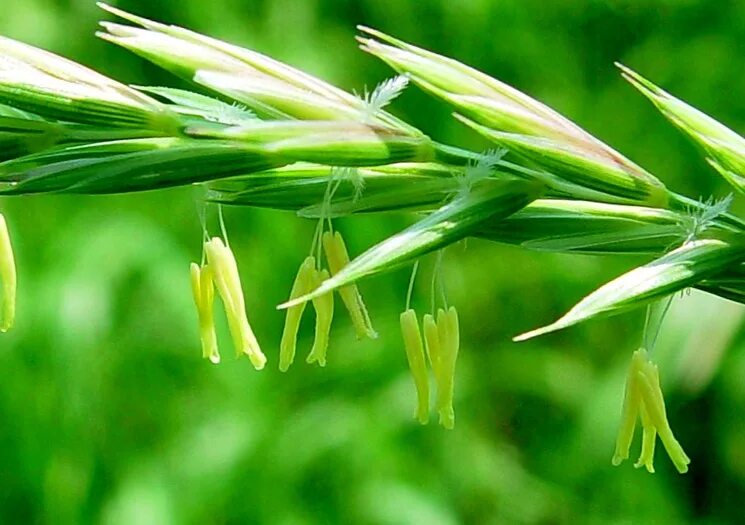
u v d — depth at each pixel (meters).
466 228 0.09
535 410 0.20
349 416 0.19
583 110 0.20
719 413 0.19
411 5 0.20
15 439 0.17
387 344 0.20
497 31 0.20
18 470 0.18
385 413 0.19
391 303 0.20
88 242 0.18
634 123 0.20
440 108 0.20
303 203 0.10
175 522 0.18
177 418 0.18
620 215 0.10
